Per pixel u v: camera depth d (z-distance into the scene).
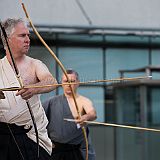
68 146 9.05
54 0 18.72
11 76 5.95
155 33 18.44
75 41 18.12
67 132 8.99
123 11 19.31
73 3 18.92
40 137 6.12
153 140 16.00
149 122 15.92
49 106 9.11
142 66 18.66
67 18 18.83
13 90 5.62
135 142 16.34
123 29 18.22
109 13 19.19
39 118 6.10
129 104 16.59
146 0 19.48
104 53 18.42
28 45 6.02
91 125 17.61
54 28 17.78
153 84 15.81
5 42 5.95
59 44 17.95
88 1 19.02
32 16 18.47
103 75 18.34
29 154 5.99
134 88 16.30
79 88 17.86
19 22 5.97
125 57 18.53
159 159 15.96
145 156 15.91
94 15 19.03
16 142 5.95
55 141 9.02
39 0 18.52
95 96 17.92
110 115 17.77
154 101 15.89
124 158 16.88
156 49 18.73
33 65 6.10
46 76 6.02
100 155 17.53
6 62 5.98
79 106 9.16
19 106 5.91
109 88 17.92
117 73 18.45
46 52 16.88
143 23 19.41
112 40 18.45
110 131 17.53
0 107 5.89
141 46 18.62
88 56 18.27
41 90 5.64
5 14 16.73
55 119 9.03
